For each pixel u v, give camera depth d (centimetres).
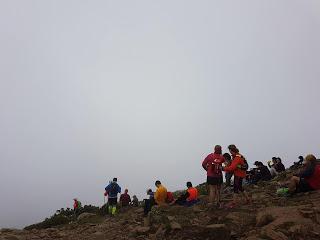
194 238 948
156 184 1609
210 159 1343
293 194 1288
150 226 1159
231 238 902
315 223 872
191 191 1526
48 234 1421
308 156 1294
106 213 2081
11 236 1300
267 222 941
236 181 1285
